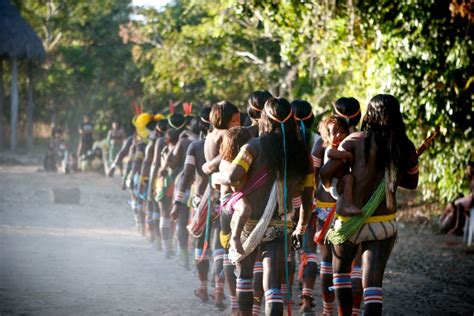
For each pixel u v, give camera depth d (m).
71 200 25.50
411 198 27.33
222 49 31.14
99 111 60.50
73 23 63.12
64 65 62.56
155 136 17.25
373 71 18.69
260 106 9.88
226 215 9.40
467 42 17.06
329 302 10.20
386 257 8.33
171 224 15.69
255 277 9.20
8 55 53.16
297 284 13.18
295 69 28.14
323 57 20.27
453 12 15.57
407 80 18.53
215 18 29.50
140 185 18.03
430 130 19.33
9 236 17.06
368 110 8.48
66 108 63.22
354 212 8.21
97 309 10.42
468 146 19.77
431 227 22.08
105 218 22.38
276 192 8.17
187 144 13.69
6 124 63.22
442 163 20.25
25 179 34.78
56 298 10.96
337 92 24.06
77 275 12.83
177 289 12.22
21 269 13.10
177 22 34.00
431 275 15.12
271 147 8.20
